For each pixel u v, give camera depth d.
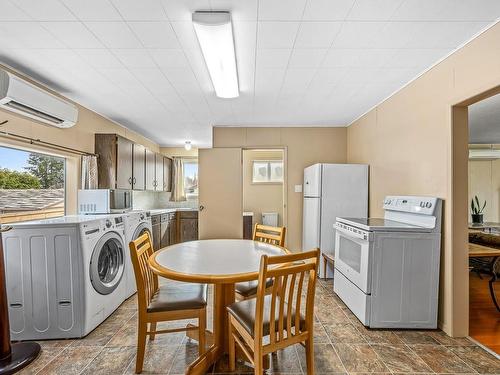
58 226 2.12
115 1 1.52
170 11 1.61
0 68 2.06
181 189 6.07
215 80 2.55
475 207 5.34
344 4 1.57
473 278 3.66
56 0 1.50
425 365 1.81
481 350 1.98
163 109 3.52
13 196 2.53
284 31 1.83
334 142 4.45
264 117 3.94
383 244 2.25
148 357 1.90
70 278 2.13
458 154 2.14
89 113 3.42
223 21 1.64
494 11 1.63
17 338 2.09
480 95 1.91
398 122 2.89
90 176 3.23
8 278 2.08
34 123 2.55
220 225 4.39
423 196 2.46
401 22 1.74
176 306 1.75
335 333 2.21
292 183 4.44
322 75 2.53
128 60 2.22
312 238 3.77
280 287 1.53
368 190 3.60
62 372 1.75
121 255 2.79
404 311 2.26
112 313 2.55
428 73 2.41
